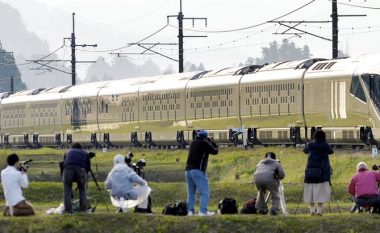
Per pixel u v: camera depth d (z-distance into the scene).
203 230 94.06
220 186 133.00
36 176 164.00
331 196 126.19
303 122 190.62
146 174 165.50
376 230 94.56
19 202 98.31
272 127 199.12
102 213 96.81
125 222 95.19
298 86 191.00
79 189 98.31
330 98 183.25
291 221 95.00
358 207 101.88
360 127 176.62
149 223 94.81
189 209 98.00
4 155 175.25
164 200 129.50
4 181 98.50
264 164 99.81
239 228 94.31
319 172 98.50
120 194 98.38
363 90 175.50
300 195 127.69
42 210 111.31
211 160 176.12
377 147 174.25
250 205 100.56
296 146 193.25
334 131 182.88
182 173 164.75
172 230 94.19
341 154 165.88
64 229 94.44
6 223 95.19
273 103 198.25
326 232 94.19
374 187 100.12
